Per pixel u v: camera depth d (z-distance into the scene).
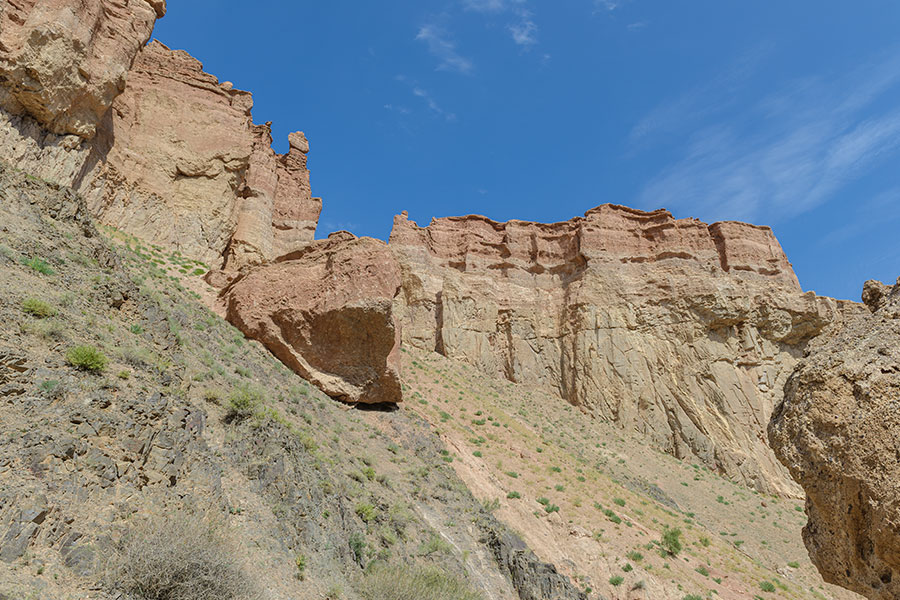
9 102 31.41
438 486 24.05
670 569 23.83
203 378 19.72
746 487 45.44
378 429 27.16
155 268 32.91
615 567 23.02
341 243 30.70
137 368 15.69
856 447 9.04
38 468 10.36
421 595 14.84
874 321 10.31
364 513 17.73
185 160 43.59
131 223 38.41
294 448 17.88
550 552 23.08
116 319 18.28
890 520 8.41
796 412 10.11
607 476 36.19
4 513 9.23
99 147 37.31
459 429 32.91
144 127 42.59
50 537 9.48
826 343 10.78
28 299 15.01
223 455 15.92
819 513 10.20
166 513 11.62
